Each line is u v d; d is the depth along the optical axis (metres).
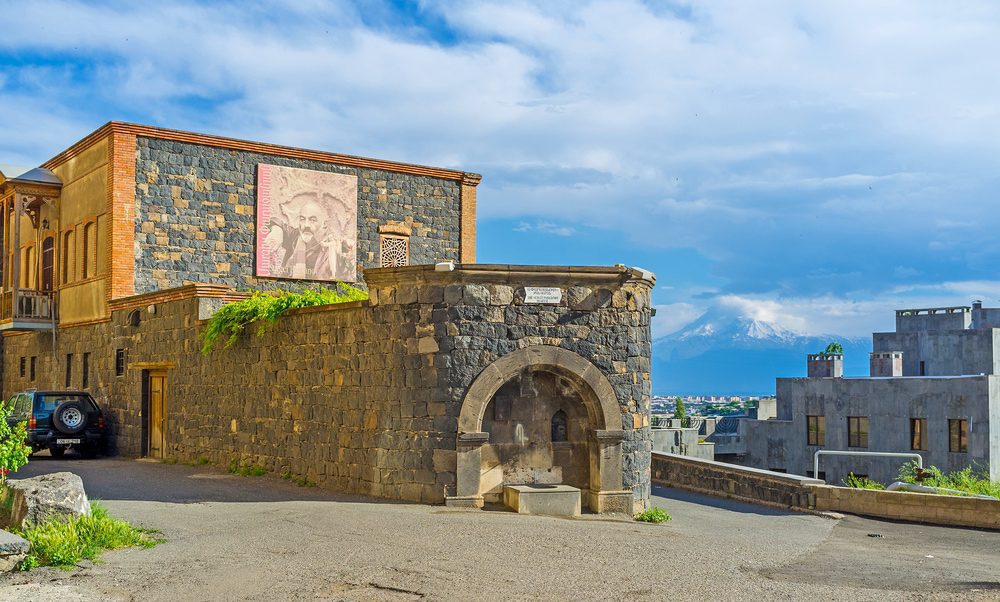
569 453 15.74
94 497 14.73
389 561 10.05
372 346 15.85
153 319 23.27
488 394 14.86
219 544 10.91
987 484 19.66
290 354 18.02
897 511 16.33
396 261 29.11
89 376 26.53
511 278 15.10
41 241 29.88
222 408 20.22
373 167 28.75
